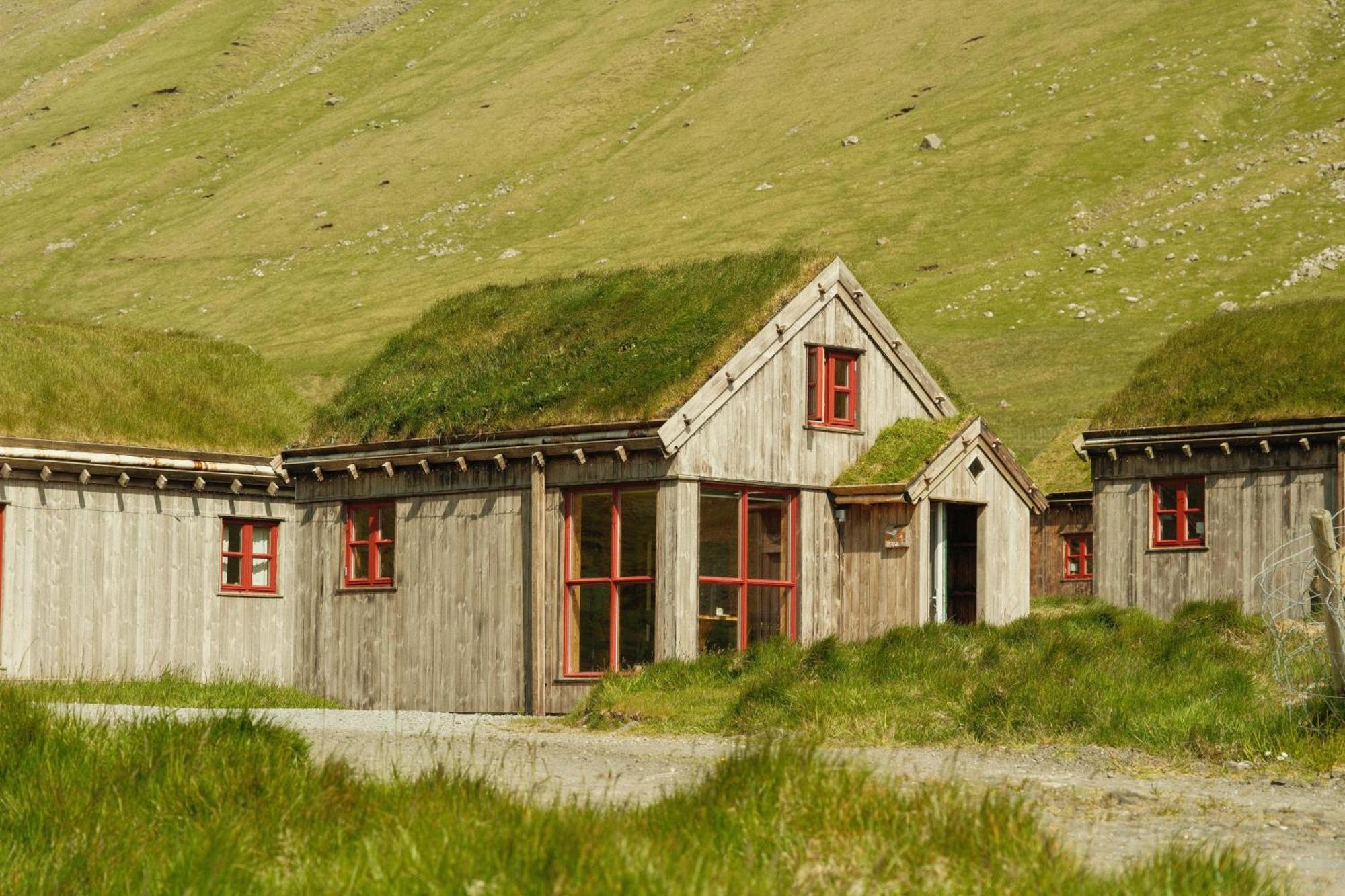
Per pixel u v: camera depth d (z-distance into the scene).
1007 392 83.88
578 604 28.09
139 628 30.56
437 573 30.02
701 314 29.59
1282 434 33.19
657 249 134.62
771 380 28.78
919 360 31.73
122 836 11.14
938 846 10.10
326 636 31.77
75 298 146.88
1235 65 153.50
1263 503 33.56
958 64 174.62
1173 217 120.62
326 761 12.81
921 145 150.88
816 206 139.75
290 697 28.69
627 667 27.31
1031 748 17.78
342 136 192.88
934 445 30.16
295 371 102.56
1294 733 17.06
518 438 28.70
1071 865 9.66
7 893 10.27
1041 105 155.00
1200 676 20.45
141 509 30.80
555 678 27.89
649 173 164.00
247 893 9.95
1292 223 114.12
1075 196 132.00
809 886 9.27
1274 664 20.52
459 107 194.62
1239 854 10.95
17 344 32.81
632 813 10.94
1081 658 21.33
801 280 29.80
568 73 198.62
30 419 30.20
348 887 9.51
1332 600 17.22
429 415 30.36
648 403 27.27
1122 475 36.00
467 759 16.30
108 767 12.80
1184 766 16.47
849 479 29.91
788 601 29.05
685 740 19.31
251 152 194.88
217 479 31.66
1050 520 46.72
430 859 9.65
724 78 189.75
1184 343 37.56
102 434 30.81
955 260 121.25
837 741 18.53
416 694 30.06
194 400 33.19
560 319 31.70
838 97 174.12
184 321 135.25
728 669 23.17
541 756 17.06
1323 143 130.25
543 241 145.00
